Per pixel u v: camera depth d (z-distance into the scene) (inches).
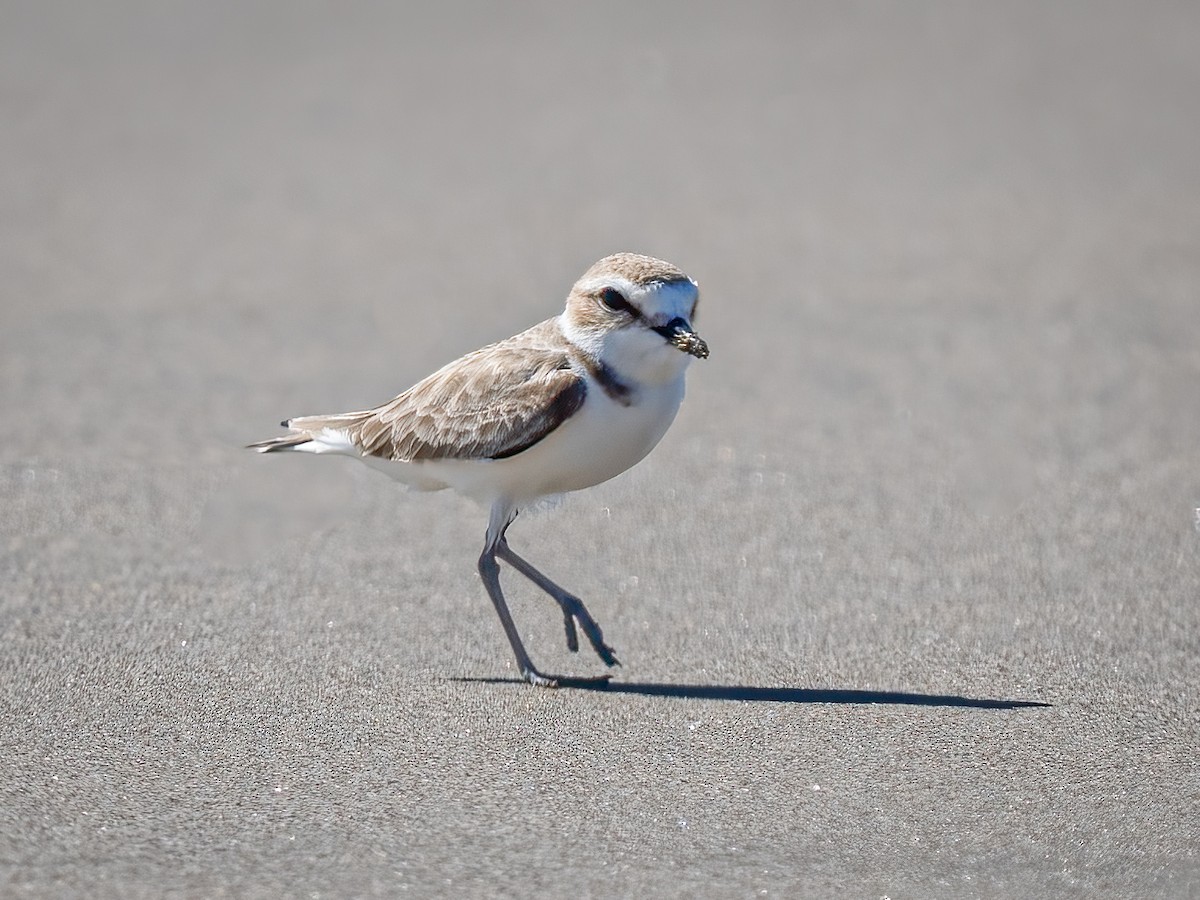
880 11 1233.4
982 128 979.9
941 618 409.4
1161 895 275.6
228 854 287.1
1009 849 292.0
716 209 838.5
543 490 387.2
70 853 286.2
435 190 873.5
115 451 543.2
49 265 761.0
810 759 330.0
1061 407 585.9
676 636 401.4
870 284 731.4
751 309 700.7
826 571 443.8
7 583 429.4
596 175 894.4
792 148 941.8
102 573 438.6
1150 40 1151.6
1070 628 401.1
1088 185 880.3
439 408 383.2
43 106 1021.8
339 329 675.4
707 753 333.4
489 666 384.2
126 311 700.7
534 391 367.2
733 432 566.6
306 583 435.5
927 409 585.9
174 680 371.2
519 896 274.1
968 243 788.0
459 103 1029.8
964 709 354.9
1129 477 517.3
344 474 527.2
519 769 325.7
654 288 358.3
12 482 513.0
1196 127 976.3
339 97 1042.1
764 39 1163.9
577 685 370.9
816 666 381.7
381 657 387.9
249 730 344.5
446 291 721.6
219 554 456.1
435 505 501.0
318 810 305.9
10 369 627.2
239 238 801.6
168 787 315.3
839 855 289.9
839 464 534.0
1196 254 769.6
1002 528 475.8
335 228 815.7
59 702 357.7
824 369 629.6
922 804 309.6
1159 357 638.5
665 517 488.4
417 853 288.7
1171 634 395.9
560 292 717.3
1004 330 671.1
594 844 293.0
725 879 281.0
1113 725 345.7
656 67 1100.5
